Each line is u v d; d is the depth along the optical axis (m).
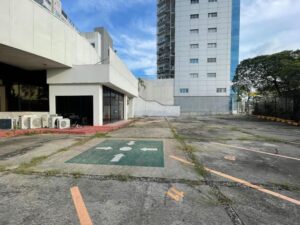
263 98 28.42
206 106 45.03
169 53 55.19
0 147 6.92
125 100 22.44
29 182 3.81
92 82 12.81
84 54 15.61
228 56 44.56
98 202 3.06
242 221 2.59
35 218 2.62
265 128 14.45
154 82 44.91
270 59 25.56
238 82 32.66
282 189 3.62
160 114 35.44
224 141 8.57
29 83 13.94
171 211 2.82
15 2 8.83
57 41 11.61
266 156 6.07
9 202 3.03
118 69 16.55
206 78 45.16
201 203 3.06
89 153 6.14
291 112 19.62
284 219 2.64
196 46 45.53
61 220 2.58
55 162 5.13
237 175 4.32
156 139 8.84
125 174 4.29
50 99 13.25
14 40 8.81
